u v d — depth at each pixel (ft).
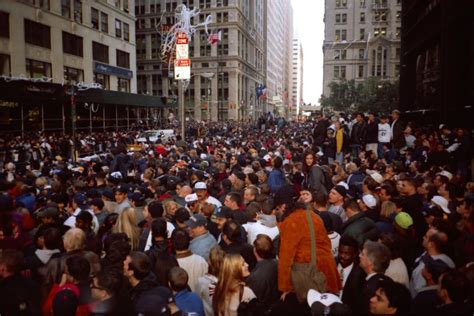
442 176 25.73
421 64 97.76
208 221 22.67
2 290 13.46
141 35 311.88
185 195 28.07
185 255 16.53
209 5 312.71
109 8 170.50
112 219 22.15
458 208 22.09
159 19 305.32
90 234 19.58
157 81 312.09
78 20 148.77
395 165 36.17
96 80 162.61
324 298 11.32
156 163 43.75
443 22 69.36
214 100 313.73
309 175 33.71
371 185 25.16
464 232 17.93
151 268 15.42
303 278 13.58
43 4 129.29
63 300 12.86
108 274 12.56
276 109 536.42
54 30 134.41
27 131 110.32
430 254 15.10
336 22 302.25
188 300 13.58
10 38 115.44
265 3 483.10
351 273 14.51
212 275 15.55
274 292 15.07
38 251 16.72
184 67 78.07
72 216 23.25
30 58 123.65
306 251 14.01
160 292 13.00
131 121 172.04
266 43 488.85
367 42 294.46
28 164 55.77
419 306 13.33
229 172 41.16
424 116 89.10
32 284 14.28
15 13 116.88
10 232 19.06
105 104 149.28
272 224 20.39
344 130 48.14
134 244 20.40
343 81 238.89
